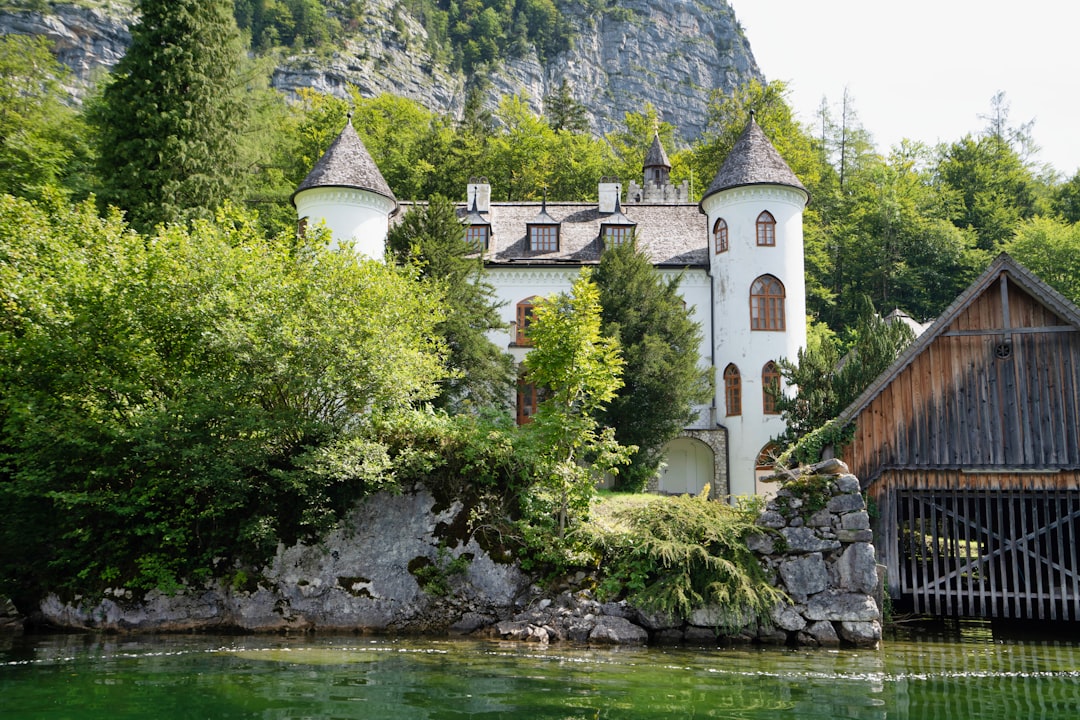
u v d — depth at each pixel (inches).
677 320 1089.4
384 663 540.7
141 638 642.2
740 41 7130.9
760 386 1288.1
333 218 1242.0
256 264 762.2
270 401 729.0
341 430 714.8
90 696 438.0
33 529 713.0
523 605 678.5
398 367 725.9
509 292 1360.7
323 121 2412.6
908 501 860.0
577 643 629.9
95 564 693.3
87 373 695.7
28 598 709.3
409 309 773.3
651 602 641.0
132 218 1103.6
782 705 439.5
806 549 666.2
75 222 820.0
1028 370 747.4
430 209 1074.1
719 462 1296.8
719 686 485.1
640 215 1502.2
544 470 714.2
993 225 2518.5
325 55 4977.9
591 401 761.6
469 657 567.5
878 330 965.8
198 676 492.1
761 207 1330.0
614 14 6614.2
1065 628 764.6
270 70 1670.8
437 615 677.9
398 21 5649.6
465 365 1003.3
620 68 6441.9
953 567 845.8
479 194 1501.0
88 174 1354.6
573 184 2534.5
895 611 813.9
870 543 665.0
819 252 2340.1
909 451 760.3
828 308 2357.3
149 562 684.1
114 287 723.4
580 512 719.7
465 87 5669.3
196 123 1165.1
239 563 699.4
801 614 649.0
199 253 756.0
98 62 4057.6
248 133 1381.6
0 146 1275.8
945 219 2479.1
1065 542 834.2
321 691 453.4
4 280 724.7
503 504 722.2
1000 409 748.0
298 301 727.1
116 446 695.7
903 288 2361.0
